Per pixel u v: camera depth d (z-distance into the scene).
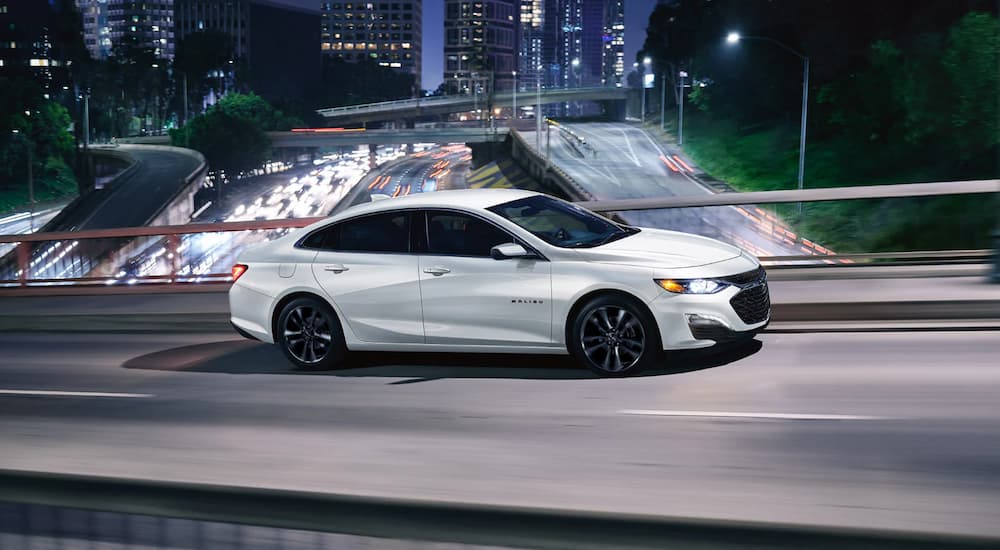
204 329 13.48
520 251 9.00
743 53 102.56
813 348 9.67
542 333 9.04
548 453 6.59
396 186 175.25
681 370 9.01
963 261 13.74
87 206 123.56
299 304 9.98
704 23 118.94
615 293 8.83
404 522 2.32
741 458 6.21
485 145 182.38
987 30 56.00
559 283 8.92
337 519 2.37
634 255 8.89
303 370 10.15
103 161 180.00
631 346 8.84
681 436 6.83
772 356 9.40
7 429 8.15
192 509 2.48
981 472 5.62
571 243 9.22
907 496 5.26
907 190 13.96
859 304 10.71
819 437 6.59
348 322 9.74
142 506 2.51
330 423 7.81
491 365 9.77
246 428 7.77
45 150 170.25
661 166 103.00
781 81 98.81
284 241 10.24
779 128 102.62
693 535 2.15
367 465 6.48
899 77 69.44
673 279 8.65
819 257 14.30
